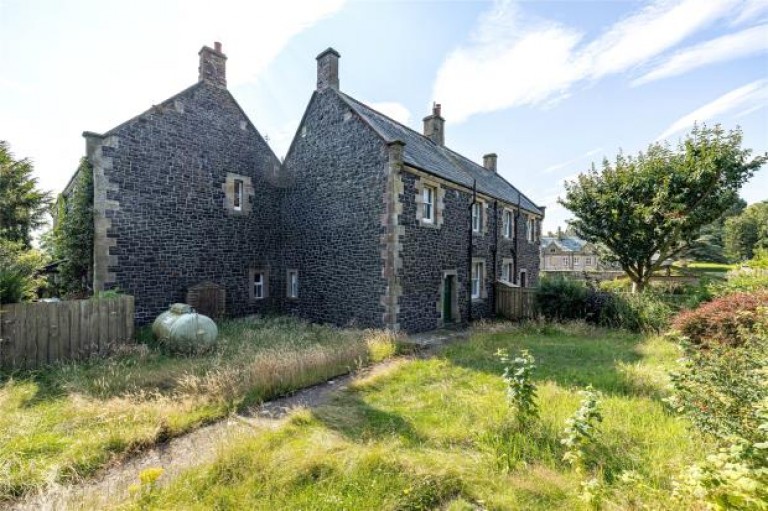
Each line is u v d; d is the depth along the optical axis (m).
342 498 3.10
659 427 4.10
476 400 5.19
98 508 2.95
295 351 7.81
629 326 10.95
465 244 13.73
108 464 3.79
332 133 12.30
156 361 7.53
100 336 7.83
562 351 8.23
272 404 5.43
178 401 5.28
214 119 12.00
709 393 3.60
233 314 12.41
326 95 12.57
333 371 6.83
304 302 13.12
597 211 15.58
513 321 13.66
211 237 11.84
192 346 8.36
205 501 3.10
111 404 5.01
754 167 13.65
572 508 2.94
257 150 13.30
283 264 13.91
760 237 37.47
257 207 13.22
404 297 10.83
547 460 3.64
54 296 10.28
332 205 12.25
